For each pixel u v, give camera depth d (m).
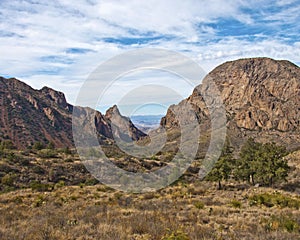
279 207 17.95
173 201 19.59
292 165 47.28
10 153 51.22
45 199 21.14
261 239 9.74
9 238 9.59
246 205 19.52
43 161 50.53
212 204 19.73
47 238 9.60
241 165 37.88
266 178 35.00
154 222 11.91
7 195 24.27
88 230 10.42
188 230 10.63
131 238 9.58
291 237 9.99
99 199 20.83
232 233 10.55
